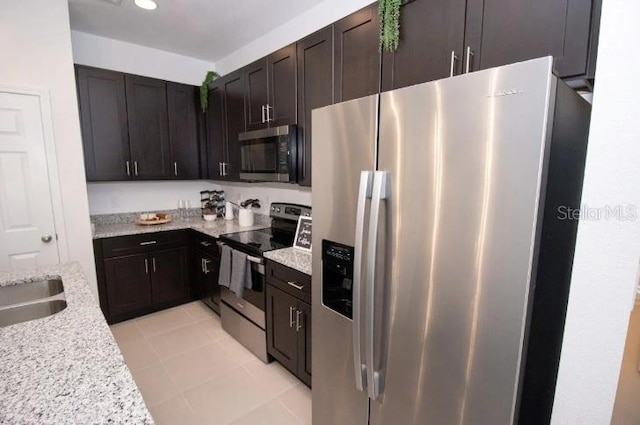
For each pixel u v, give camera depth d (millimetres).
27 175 2371
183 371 2293
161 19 2730
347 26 1859
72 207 2572
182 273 3340
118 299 2961
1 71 2219
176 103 3309
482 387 938
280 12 2621
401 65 1606
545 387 1056
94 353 920
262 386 2148
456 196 937
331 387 1500
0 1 2180
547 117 771
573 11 1100
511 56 1250
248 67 2668
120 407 716
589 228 870
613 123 811
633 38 769
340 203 1323
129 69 3260
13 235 2359
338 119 1285
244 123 2781
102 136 2912
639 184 787
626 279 828
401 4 1584
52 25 2369
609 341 869
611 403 885
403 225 1072
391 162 1094
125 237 2943
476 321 929
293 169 2289
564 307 1069
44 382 792
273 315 2234
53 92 2412
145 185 3549
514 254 841
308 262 2004
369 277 1114
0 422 664
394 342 1137
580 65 1096
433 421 1062
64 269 1718
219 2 2461
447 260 973
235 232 2893
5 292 1513
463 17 1366
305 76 2162
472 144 892
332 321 1451
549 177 849
